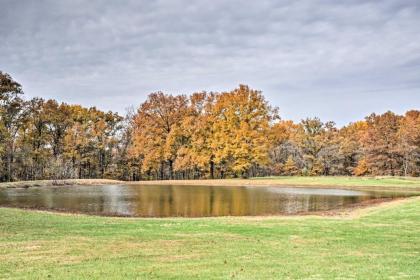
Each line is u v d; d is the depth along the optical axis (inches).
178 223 815.7
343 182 2246.6
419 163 3088.1
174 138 2984.7
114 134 3385.8
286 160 3627.0
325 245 607.5
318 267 477.4
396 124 3198.8
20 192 1823.3
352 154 3501.5
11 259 499.8
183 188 2140.7
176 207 1293.1
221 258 519.5
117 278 424.8
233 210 1215.6
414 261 510.0
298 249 577.6
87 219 876.6
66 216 925.8
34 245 580.1
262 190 1968.5
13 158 2704.2
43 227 735.7
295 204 1358.3
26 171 2829.7
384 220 867.4
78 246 577.9
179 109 3073.3
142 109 3088.1
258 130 2881.4
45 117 3002.0
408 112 3784.5
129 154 3176.7
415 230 741.9
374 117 3779.5
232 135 2876.5
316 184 2193.7
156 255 532.4
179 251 556.7
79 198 1557.6
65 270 454.0
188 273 446.6
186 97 3090.6
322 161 3454.7
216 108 2910.9
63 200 1476.4
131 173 3410.4
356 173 3280.0
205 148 2962.6
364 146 3299.7
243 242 622.8
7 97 2630.4
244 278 429.1
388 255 545.0
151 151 3016.7
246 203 1395.2
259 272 453.4
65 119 3139.8
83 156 3125.0
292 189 2015.3
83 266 471.8
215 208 1264.8
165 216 1091.9
